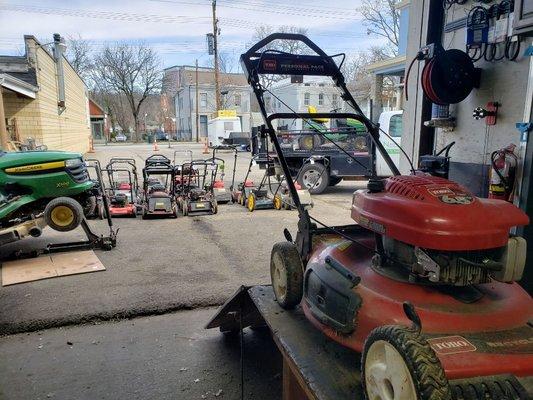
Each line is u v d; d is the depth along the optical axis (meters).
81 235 6.14
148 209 7.31
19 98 12.31
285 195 8.09
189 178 8.12
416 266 1.74
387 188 1.98
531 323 1.65
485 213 1.67
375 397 1.46
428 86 3.35
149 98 60.59
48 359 2.97
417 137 4.14
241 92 49.62
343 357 1.96
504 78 3.13
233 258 5.07
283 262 2.46
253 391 2.65
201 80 52.56
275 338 2.19
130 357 3.01
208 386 2.70
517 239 1.71
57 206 4.81
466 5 3.49
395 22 32.16
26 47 12.03
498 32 3.11
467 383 1.38
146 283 4.23
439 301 1.70
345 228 2.62
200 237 6.06
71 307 3.67
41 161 4.91
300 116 2.90
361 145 9.70
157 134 52.44
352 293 1.85
